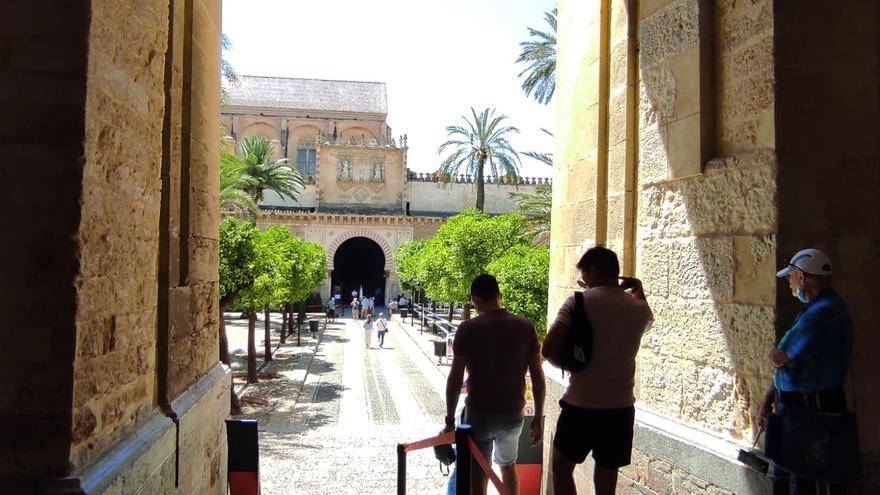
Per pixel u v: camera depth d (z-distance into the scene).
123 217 2.95
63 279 2.44
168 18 3.63
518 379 3.94
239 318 37.22
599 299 3.39
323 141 44.81
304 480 8.24
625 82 4.82
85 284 2.54
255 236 15.48
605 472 3.37
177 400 3.77
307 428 12.48
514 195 24.50
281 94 54.12
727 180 3.65
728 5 3.73
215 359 5.04
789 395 2.86
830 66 3.37
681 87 4.07
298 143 52.56
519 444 4.84
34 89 2.47
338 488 7.87
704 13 3.88
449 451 3.98
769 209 3.31
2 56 2.48
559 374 5.57
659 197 4.38
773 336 3.27
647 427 4.24
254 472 4.87
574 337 3.37
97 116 2.62
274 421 13.07
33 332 2.43
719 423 3.70
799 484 2.86
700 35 3.87
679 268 4.12
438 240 23.50
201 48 4.33
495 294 4.09
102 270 2.71
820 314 2.75
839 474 2.70
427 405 15.09
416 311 37.12
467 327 3.96
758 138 3.44
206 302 4.66
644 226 4.57
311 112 52.84
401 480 4.24
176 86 3.80
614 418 3.36
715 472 3.54
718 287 3.72
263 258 15.73
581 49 5.60
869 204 3.38
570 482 3.45
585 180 5.42
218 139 5.07
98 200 2.65
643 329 3.46
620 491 4.59
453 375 3.92
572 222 5.70
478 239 19.67
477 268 19.38
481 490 3.80
